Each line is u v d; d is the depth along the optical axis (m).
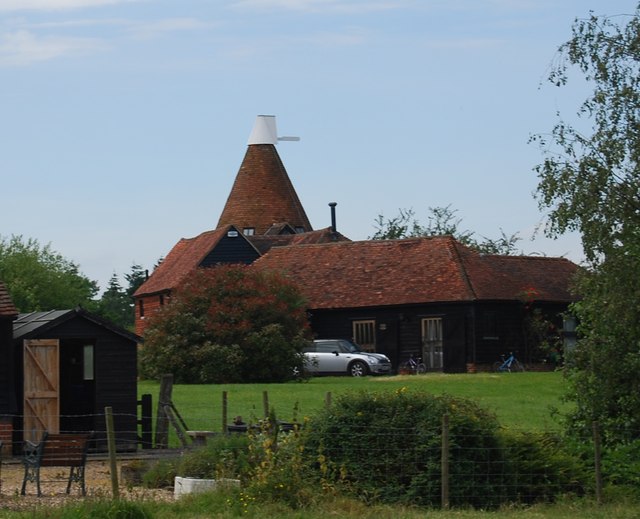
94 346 29.61
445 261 60.19
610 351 22.61
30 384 28.83
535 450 21.59
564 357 23.81
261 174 98.38
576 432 23.56
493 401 36.16
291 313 51.12
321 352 55.81
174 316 50.28
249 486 19.70
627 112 21.83
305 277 62.97
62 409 30.94
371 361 54.84
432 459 20.44
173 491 21.70
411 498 20.25
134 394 29.89
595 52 21.98
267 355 49.28
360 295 60.25
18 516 17.77
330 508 18.92
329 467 20.61
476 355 56.69
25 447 21.62
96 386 29.45
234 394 39.12
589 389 23.31
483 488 20.58
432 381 44.97
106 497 19.50
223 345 49.44
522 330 58.16
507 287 58.44
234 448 21.95
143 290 76.44
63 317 29.08
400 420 20.84
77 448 21.16
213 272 51.25
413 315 58.75
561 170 21.70
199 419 32.12
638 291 21.62
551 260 62.62
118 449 28.97
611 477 22.19
